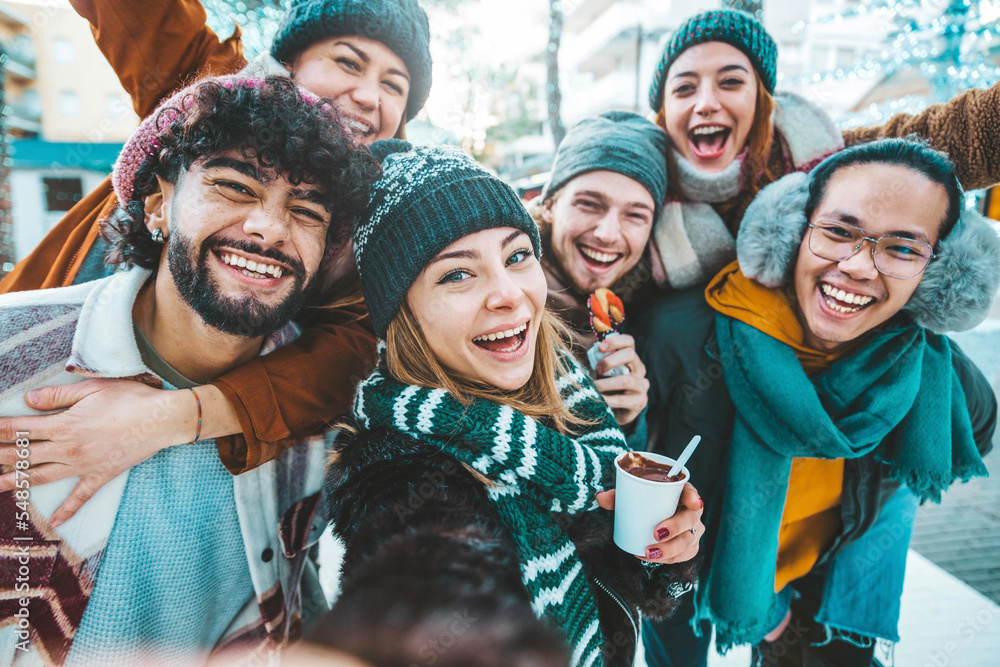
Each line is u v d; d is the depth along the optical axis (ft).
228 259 2.97
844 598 5.28
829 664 5.42
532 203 5.41
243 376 3.21
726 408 4.75
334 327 3.94
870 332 4.56
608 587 3.26
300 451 3.76
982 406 5.03
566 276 5.06
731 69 4.61
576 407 3.64
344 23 3.83
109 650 3.16
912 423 4.61
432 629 1.48
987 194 4.99
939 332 4.38
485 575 1.74
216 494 3.42
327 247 3.49
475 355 3.14
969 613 6.14
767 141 4.90
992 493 8.61
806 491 4.97
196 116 2.72
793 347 4.61
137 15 3.68
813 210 4.30
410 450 2.76
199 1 3.92
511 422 2.92
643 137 4.66
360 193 3.11
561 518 3.22
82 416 2.85
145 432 2.90
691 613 5.20
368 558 1.94
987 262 3.98
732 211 5.25
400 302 3.10
